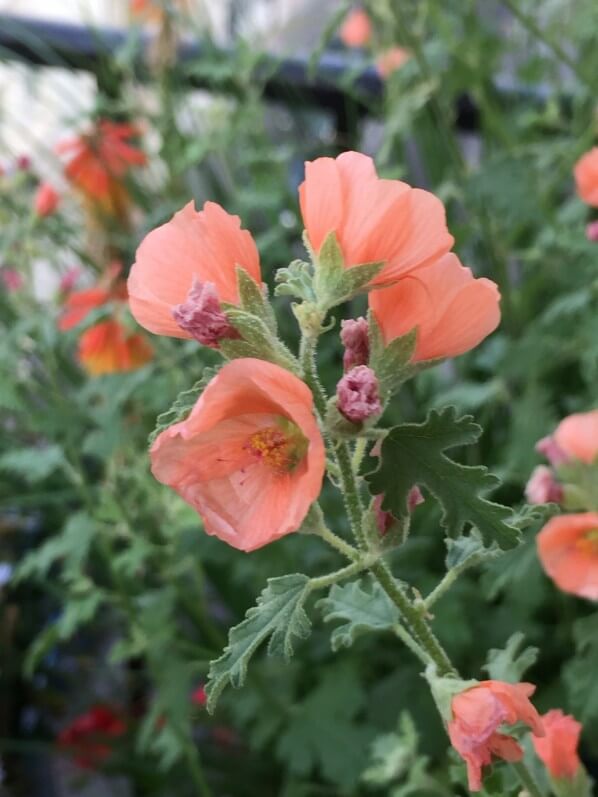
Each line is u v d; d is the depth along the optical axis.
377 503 0.14
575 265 0.37
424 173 0.47
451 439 0.13
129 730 0.41
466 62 0.38
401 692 0.34
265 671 0.36
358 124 0.47
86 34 0.43
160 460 0.13
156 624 0.33
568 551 0.22
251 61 0.41
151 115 0.41
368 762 0.32
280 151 0.41
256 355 0.14
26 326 0.35
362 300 0.40
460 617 0.33
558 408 0.40
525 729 0.15
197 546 0.34
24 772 0.44
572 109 0.45
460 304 0.14
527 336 0.36
